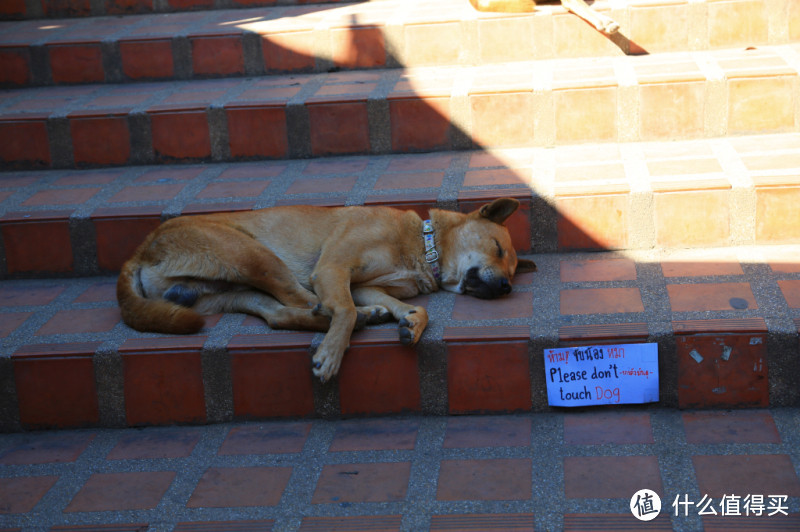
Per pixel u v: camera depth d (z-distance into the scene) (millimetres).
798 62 3996
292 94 4453
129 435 2877
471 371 2770
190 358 2840
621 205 3395
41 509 2441
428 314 3006
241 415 2885
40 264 3693
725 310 2766
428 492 2373
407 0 5652
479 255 3123
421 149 4258
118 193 3932
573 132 4102
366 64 4922
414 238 3234
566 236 3482
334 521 2277
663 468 2383
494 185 3617
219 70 5031
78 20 5828
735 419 2615
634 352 2682
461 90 4172
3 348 2932
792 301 2779
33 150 4383
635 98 3998
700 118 3977
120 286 3051
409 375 2795
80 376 2887
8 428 2953
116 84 5078
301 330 2930
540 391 2760
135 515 2379
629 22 4543
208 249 3041
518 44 4691
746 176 3361
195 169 4293
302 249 3213
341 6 5664
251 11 5766
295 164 4266
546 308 2955
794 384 2631
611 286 3092
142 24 5504
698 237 3375
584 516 2201
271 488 2463
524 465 2463
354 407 2842
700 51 4531
